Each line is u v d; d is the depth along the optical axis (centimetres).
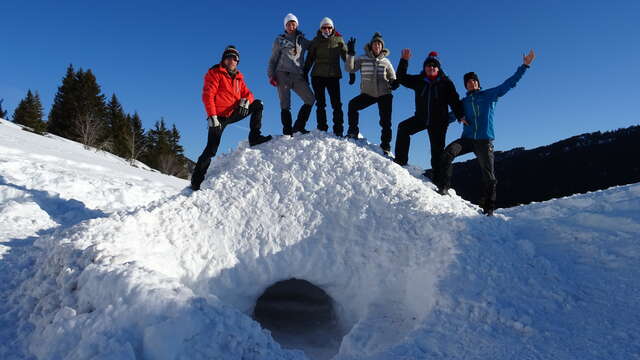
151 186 1110
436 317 297
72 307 278
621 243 391
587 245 401
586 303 309
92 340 220
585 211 482
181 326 223
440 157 521
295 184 453
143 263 323
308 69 561
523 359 245
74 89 3494
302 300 512
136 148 3869
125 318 234
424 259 371
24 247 436
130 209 448
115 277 269
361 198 441
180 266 375
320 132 547
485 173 477
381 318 348
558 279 342
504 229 412
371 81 562
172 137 4572
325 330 424
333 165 473
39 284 325
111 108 3750
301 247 410
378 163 482
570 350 252
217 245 399
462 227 379
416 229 403
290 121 552
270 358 235
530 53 456
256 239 409
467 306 300
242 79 521
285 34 557
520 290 322
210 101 482
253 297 396
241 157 490
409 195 441
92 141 2855
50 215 629
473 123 482
